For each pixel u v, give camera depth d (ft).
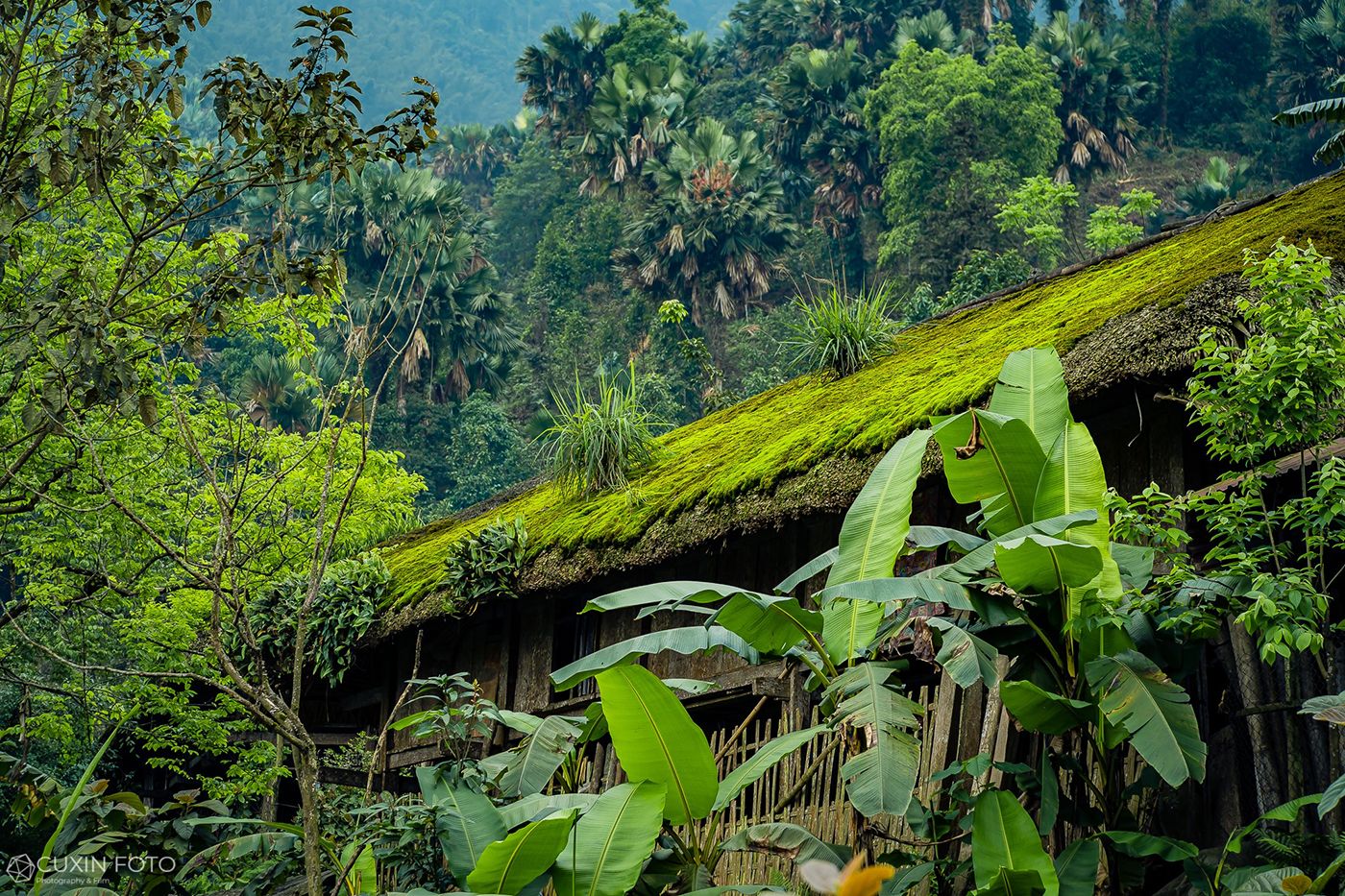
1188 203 144.66
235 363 145.89
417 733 22.75
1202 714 21.16
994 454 19.44
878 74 167.02
